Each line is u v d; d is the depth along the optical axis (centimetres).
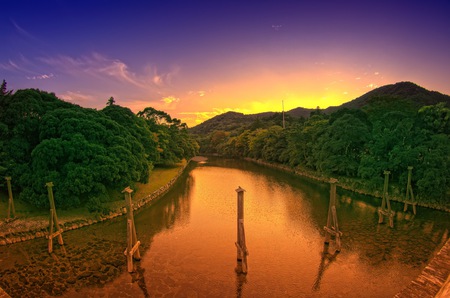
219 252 1806
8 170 2339
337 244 1798
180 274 1532
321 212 2686
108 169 2367
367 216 2516
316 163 4475
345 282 1457
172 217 2542
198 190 3775
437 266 638
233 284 1437
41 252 1777
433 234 2070
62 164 2353
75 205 2280
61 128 2434
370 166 3338
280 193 3559
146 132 4062
